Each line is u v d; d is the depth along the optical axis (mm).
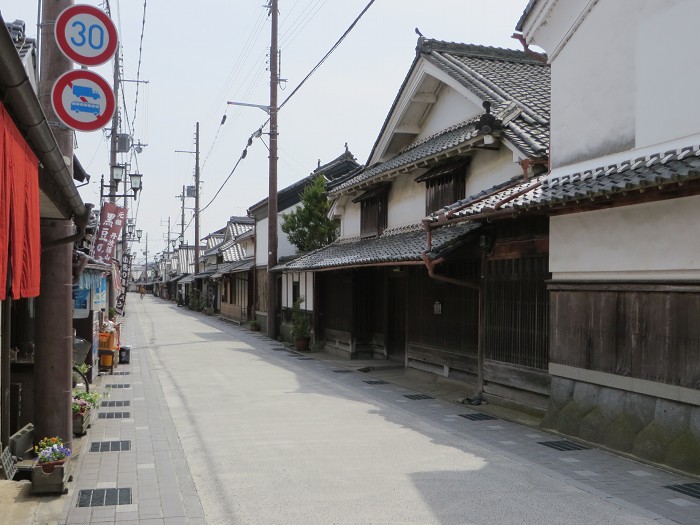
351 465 7633
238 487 6785
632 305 7977
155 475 7199
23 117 3986
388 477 7129
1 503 6000
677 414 7293
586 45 9258
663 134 7750
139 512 5977
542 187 9320
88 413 9305
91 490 6633
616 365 8219
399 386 14141
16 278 4242
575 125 9477
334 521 5762
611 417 8328
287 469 7469
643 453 7641
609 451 8141
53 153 4875
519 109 12305
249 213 34656
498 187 11445
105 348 15789
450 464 7656
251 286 36344
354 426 9883
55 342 7621
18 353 9203
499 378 11352
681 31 7500
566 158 9695
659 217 7582
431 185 15648
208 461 7820
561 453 8125
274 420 10328
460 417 10594
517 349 10852
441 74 15398
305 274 23672
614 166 8227
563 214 9281
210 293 51125
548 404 9734
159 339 26219
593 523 5656
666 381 7398
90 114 6664
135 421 10172
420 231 15828
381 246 16406
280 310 27969
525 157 11094
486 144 12445
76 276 8930
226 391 13273
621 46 8539
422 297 15164
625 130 8430
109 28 6727
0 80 3475
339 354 20547
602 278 8523
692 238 7105
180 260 79438
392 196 18516
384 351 18984
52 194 5930
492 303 11594
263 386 14031
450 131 16047
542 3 9836
